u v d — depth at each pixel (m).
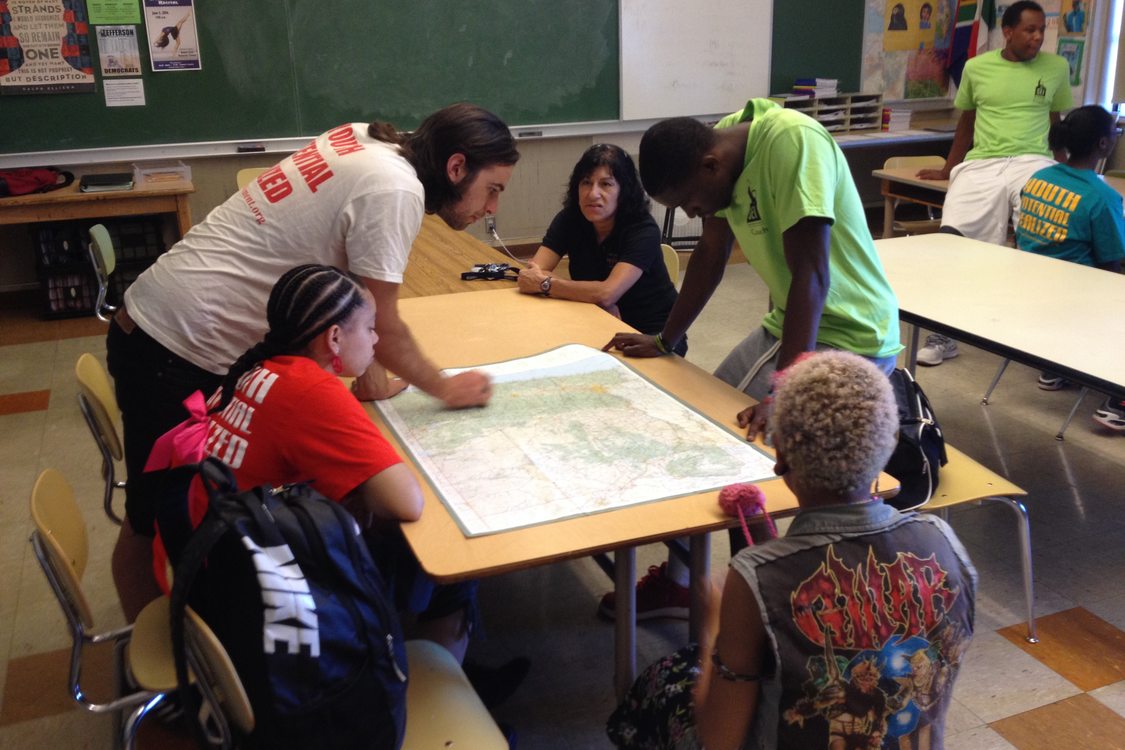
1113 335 2.39
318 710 1.25
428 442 1.72
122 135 5.21
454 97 5.78
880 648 1.09
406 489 1.45
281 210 1.74
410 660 1.59
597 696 2.15
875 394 1.10
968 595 1.16
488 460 1.64
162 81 5.20
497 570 1.33
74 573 1.55
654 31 6.07
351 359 1.59
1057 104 4.66
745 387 2.17
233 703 1.25
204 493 1.50
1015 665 2.22
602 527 1.42
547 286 2.65
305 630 1.23
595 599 2.54
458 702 1.50
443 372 2.05
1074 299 2.71
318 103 5.52
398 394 1.96
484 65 5.78
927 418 2.05
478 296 2.68
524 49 5.83
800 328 1.75
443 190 1.78
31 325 5.04
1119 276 2.97
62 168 5.17
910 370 3.32
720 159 1.85
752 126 1.85
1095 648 2.28
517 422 1.80
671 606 2.36
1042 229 3.41
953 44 6.89
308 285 1.53
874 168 7.14
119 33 5.05
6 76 4.93
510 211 6.21
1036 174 3.47
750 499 1.44
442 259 3.25
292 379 1.50
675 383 1.99
